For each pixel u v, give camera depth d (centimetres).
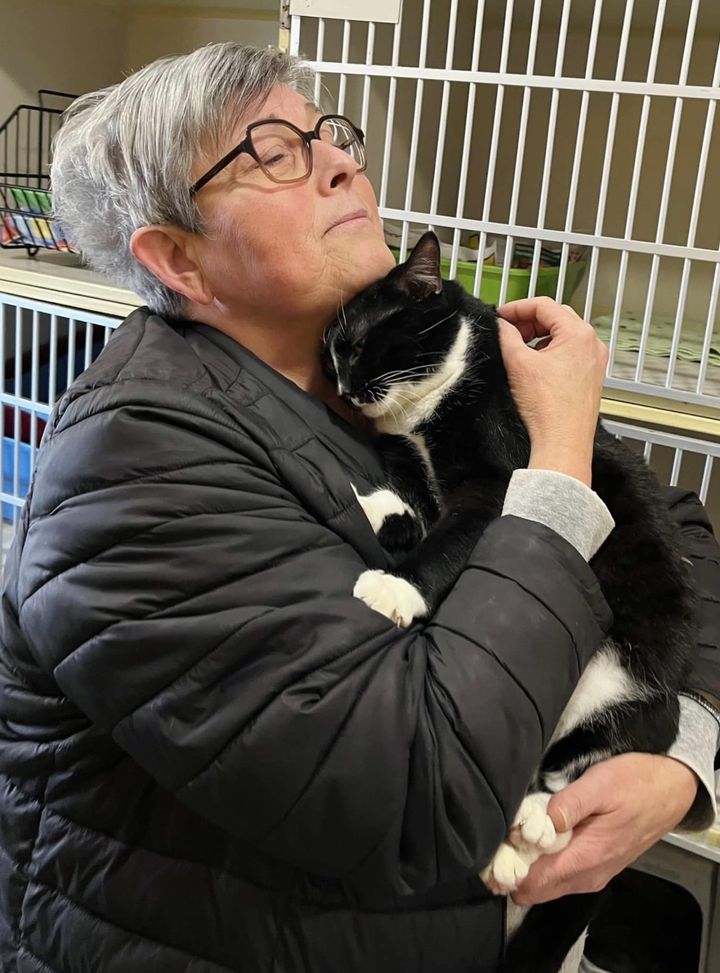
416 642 75
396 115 156
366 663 71
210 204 90
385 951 76
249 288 94
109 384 82
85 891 81
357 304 102
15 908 85
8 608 86
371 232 102
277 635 70
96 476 75
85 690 72
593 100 174
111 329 153
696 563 108
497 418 98
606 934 140
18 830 85
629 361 139
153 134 90
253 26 210
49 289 156
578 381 94
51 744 83
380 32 147
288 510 79
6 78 199
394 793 68
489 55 176
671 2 132
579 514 81
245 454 81
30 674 83
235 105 91
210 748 68
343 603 73
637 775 85
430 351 101
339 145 104
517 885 79
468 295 112
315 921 75
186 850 78
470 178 183
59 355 188
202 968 77
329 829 68
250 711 68
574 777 88
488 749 69
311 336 103
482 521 91
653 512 101
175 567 71
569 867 80
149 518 72
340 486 87
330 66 132
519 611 73
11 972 85
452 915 78
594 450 100
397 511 95
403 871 71
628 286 180
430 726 70
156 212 92
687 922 141
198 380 85
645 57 169
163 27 221
